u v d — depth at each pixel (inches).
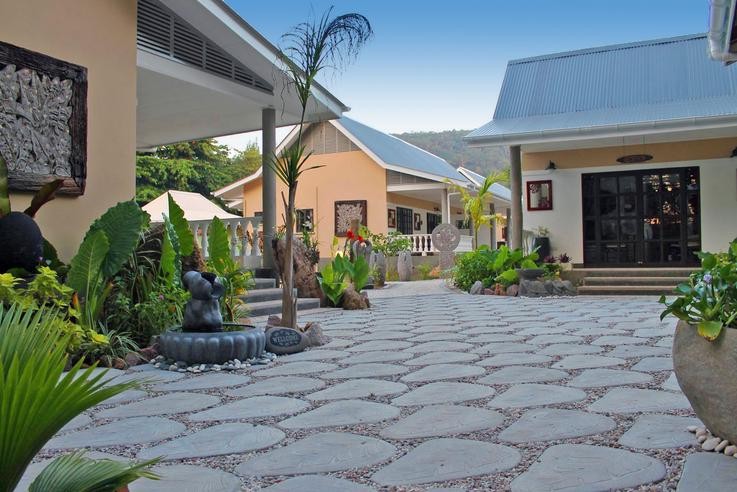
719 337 99.9
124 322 220.2
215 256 279.3
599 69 614.5
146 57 317.7
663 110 492.4
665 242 534.3
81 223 249.0
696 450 100.1
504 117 583.8
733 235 515.5
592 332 254.1
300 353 214.7
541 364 182.5
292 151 233.5
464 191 800.9
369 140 912.3
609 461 96.1
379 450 104.7
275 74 372.5
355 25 228.8
